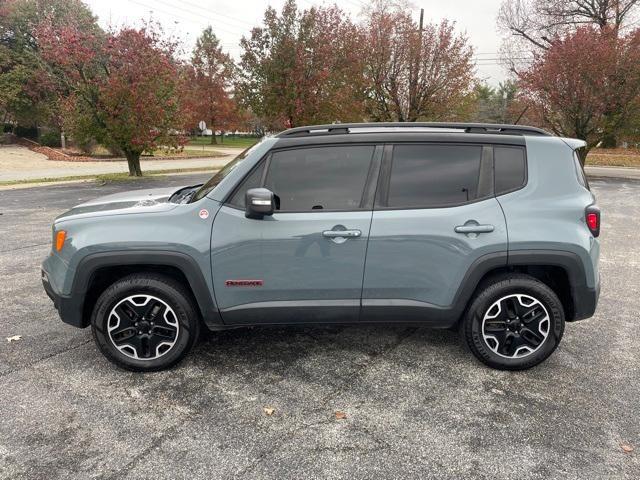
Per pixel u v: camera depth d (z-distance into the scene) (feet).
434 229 10.30
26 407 9.50
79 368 11.10
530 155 10.71
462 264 10.37
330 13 54.39
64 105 55.21
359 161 10.57
